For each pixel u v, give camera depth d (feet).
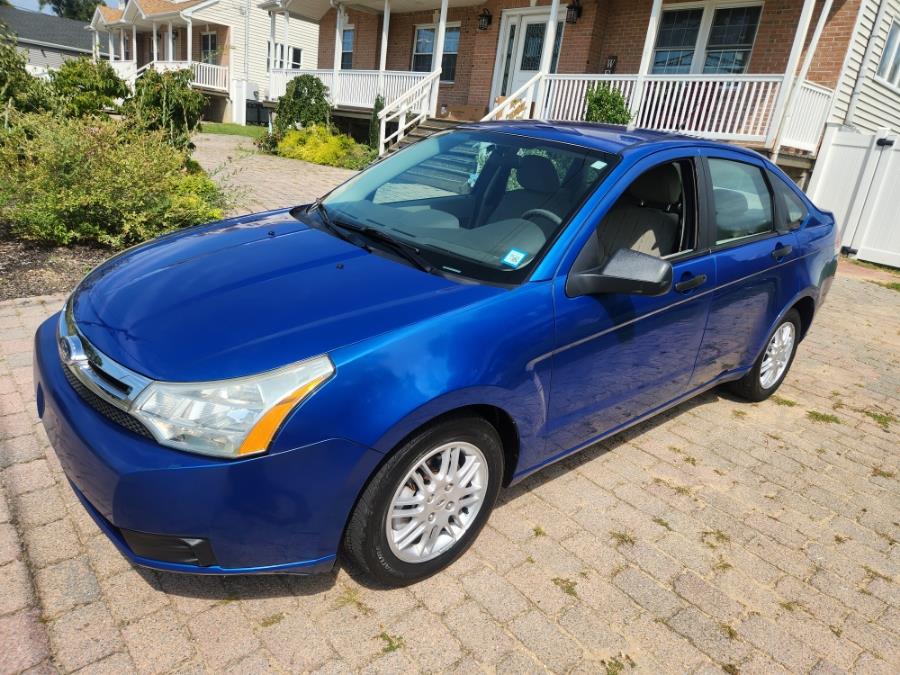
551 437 8.99
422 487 7.52
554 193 9.34
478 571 8.33
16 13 142.31
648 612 7.97
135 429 6.41
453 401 7.14
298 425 6.31
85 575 7.53
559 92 41.39
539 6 47.39
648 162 9.81
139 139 21.02
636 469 11.27
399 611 7.53
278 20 94.94
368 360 6.70
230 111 87.81
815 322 21.97
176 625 7.00
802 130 35.32
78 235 18.74
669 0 41.09
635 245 10.16
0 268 16.81
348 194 11.34
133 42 102.99
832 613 8.30
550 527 9.37
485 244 8.87
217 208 23.06
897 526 10.38
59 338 7.89
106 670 6.40
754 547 9.46
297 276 8.11
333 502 6.66
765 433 13.20
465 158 10.87
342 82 58.13
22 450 9.69
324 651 6.88
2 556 7.64
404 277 8.14
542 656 7.14
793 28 36.88
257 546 6.55
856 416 14.49
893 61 43.50
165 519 6.22
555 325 8.21
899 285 29.48
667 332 10.14
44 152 18.48
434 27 56.54
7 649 6.48
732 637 7.73
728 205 11.48
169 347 6.76
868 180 34.60
